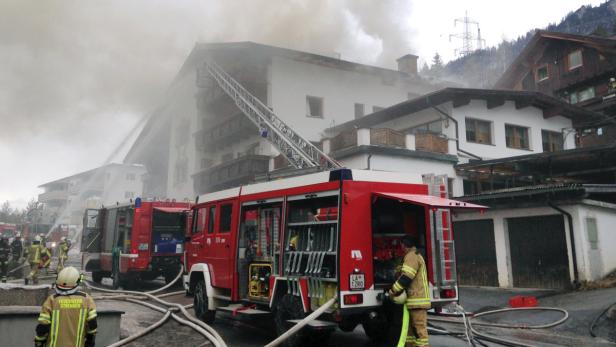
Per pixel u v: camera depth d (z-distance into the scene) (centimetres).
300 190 655
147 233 1302
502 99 2077
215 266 830
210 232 876
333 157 1823
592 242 1181
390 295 551
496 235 1366
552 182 1889
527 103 2169
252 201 754
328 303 563
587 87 3109
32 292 658
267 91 2538
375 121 2322
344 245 573
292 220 679
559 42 3319
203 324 737
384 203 650
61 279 399
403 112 2145
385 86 2936
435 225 609
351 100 2783
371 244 592
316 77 2688
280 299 677
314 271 597
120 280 1360
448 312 627
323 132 2634
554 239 1230
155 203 1325
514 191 1292
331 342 709
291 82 2605
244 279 770
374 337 683
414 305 548
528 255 1288
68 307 388
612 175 1797
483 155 2036
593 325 794
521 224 1315
